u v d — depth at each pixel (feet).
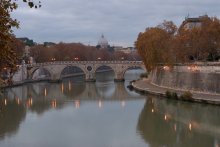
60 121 301.63
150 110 345.51
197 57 490.08
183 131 262.26
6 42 89.86
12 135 257.55
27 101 419.33
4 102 411.95
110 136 252.83
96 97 451.94
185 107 354.54
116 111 345.72
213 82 390.01
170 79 481.87
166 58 487.61
